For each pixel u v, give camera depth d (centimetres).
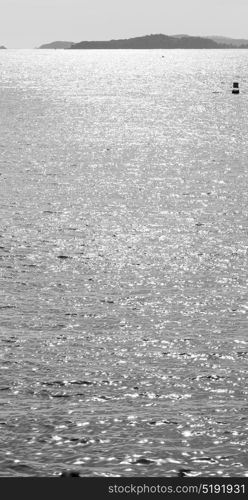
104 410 4622
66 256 8075
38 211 10194
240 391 4894
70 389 4922
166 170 13775
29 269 7606
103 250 8325
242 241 8719
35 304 6594
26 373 5166
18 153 15750
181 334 5897
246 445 4219
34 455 4131
